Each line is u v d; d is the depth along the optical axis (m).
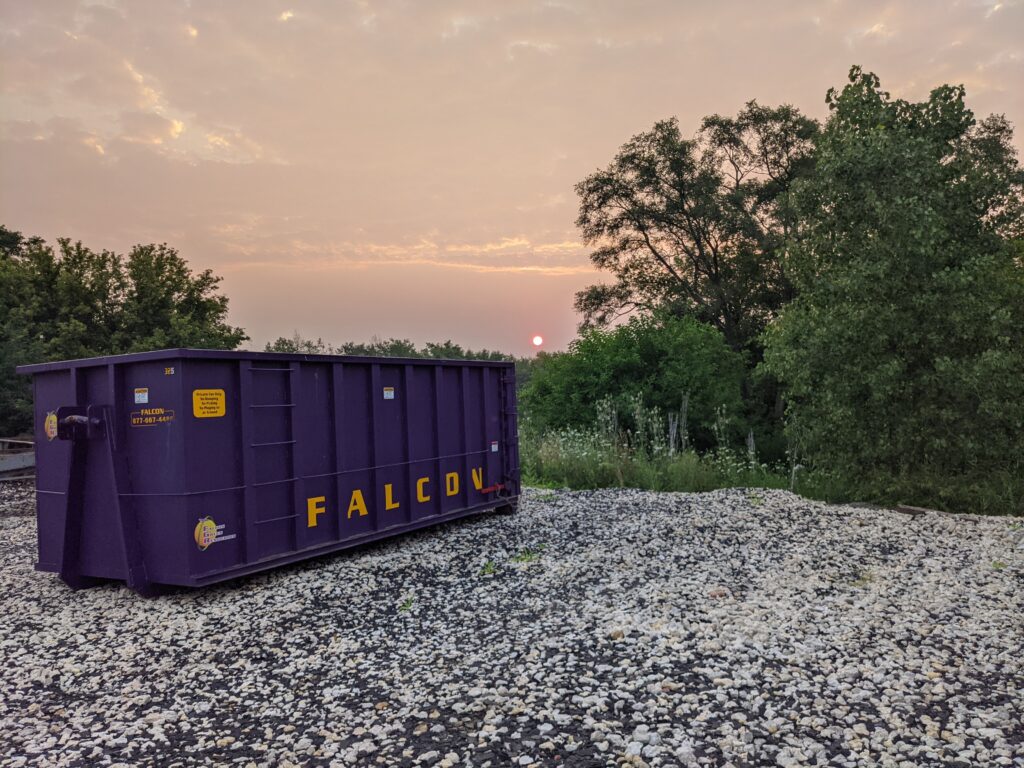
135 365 7.06
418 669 5.19
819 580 7.24
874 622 5.89
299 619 6.40
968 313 11.16
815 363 12.20
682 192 34.22
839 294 12.05
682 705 4.40
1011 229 12.45
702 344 26.31
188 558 6.80
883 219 11.43
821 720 4.17
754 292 34.59
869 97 12.60
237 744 4.18
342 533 8.35
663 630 5.72
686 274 36.41
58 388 7.60
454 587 7.26
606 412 20.72
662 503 11.53
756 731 4.09
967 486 11.29
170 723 4.48
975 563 7.77
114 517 7.24
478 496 10.55
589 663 5.14
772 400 34.16
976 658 5.11
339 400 8.36
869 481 12.24
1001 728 4.07
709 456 16.25
